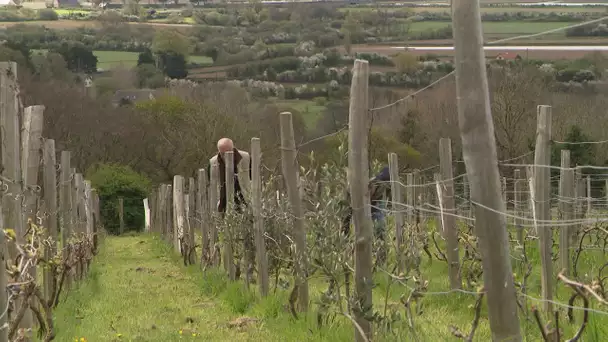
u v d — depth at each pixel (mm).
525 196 20531
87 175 53469
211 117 57688
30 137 10906
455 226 13547
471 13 7102
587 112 35906
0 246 6598
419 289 9258
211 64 72438
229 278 16500
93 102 61094
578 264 15375
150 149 60469
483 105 7133
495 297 7273
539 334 9594
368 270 9461
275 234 14461
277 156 42312
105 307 14602
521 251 12758
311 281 15297
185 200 26094
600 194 28891
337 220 10055
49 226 13312
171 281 19328
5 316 6609
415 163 37375
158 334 11922
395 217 15258
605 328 8695
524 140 35656
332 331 10617
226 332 11969
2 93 9469
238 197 16531
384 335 9523
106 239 39594
